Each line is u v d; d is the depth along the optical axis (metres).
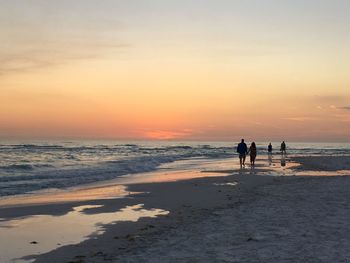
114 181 22.86
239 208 13.19
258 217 11.47
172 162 43.31
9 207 13.73
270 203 14.06
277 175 25.98
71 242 9.13
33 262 7.64
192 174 27.23
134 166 33.47
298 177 24.31
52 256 8.03
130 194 17.05
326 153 77.00
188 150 85.31
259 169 31.55
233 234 9.48
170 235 9.62
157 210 13.16
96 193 17.50
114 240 9.28
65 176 24.86
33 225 10.92
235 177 24.36
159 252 8.09
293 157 52.91
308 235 9.16
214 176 25.28
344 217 11.25
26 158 45.66
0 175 24.41
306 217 11.30
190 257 7.67
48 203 14.62
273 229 9.87
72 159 44.69
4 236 9.70
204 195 16.58
